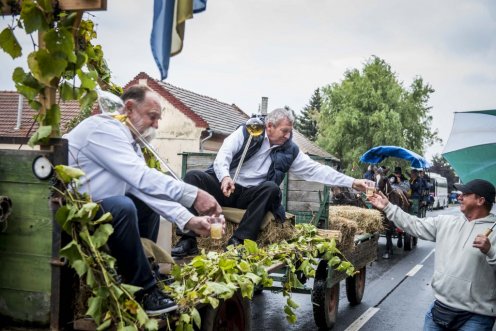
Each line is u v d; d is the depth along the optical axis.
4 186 2.84
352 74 45.19
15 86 2.77
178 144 26.47
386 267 12.47
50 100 2.79
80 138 3.30
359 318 7.62
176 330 3.06
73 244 2.64
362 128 43.06
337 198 17.14
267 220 5.01
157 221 4.04
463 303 4.14
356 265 7.60
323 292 6.44
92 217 2.71
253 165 5.55
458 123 4.55
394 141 41.78
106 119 3.37
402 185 17.03
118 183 3.40
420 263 13.28
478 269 4.11
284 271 5.38
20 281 2.84
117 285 2.75
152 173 3.33
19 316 2.85
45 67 2.68
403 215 4.49
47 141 2.77
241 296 4.02
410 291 9.75
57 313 2.76
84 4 2.75
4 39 2.80
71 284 2.83
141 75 26.70
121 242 2.96
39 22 2.71
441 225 4.39
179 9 3.17
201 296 3.26
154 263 3.46
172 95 26.34
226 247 4.55
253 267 4.00
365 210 8.93
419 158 18.38
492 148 4.39
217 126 27.11
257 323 7.15
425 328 4.41
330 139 42.91
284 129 5.55
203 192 3.44
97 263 2.71
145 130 3.75
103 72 4.44
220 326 3.81
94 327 2.77
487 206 4.21
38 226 2.80
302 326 7.08
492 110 4.39
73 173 2.65
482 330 4.11
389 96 43.41
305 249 5.12
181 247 4.71
